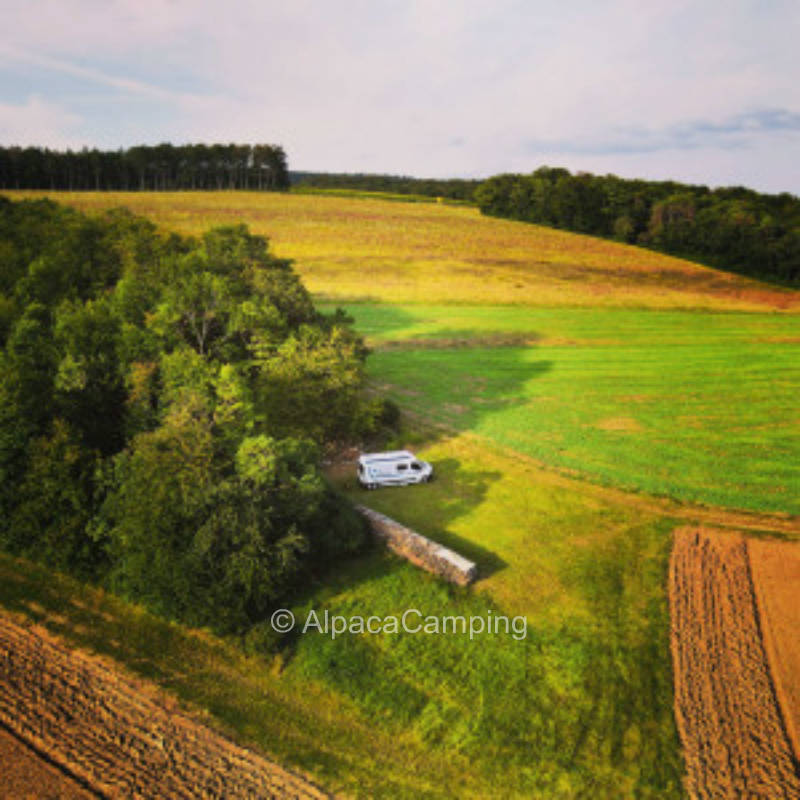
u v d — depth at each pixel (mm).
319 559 25906
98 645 21750
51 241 49656
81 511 25203
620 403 48250
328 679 20359
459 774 17094
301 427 35531
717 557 27625
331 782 16734
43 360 31359
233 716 18875
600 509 31875
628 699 19594
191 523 22516
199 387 28406
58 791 15984
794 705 19406
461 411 46562
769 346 64625
